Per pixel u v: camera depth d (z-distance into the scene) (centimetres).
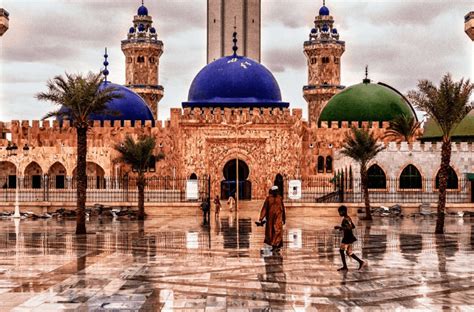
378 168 6875
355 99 9156
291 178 8056
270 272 2331
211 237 3809
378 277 2216
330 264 2553
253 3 11331
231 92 8562
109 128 8350
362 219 5831
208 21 11356
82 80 4341
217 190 8119
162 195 7300
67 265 2519
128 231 4306
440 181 4191
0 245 3316
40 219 5856
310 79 11788
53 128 8462
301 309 1698
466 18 7800
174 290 1966
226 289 1986
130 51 11594
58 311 1672
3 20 7831
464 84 4328
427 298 1844
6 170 7888
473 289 1984
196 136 8144
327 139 8469
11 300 1811
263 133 8150
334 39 11688
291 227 4706
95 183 7731
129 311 1673
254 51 11319
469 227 4741
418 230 4422
